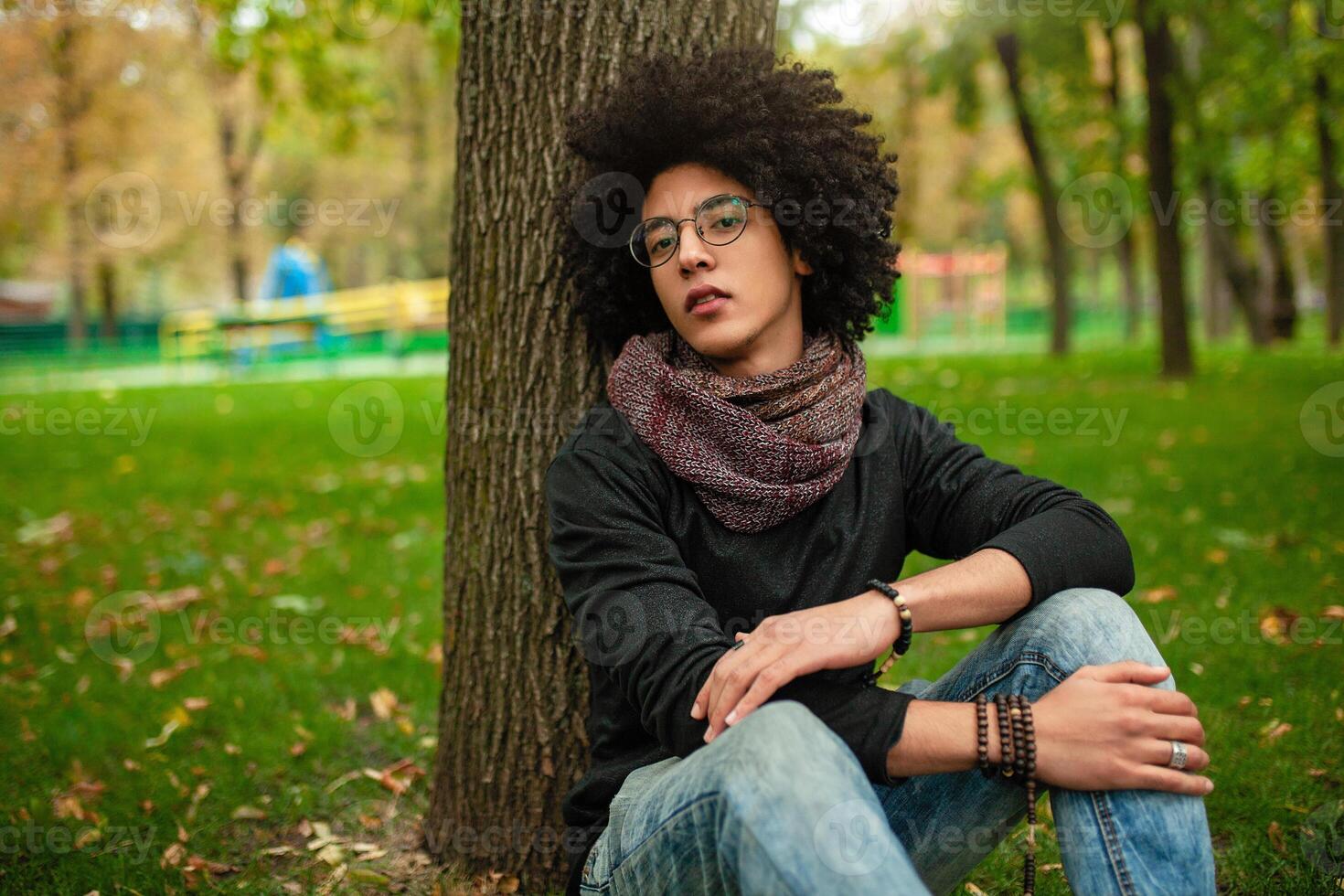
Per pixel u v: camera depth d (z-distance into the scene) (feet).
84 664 12.10
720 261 5.69
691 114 5.85
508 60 7.00
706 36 7.04
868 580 5.59
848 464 5.69
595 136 6.24
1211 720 9.08
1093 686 4.73
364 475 22.95
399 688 11.13
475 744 7.38
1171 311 37.24
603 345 7.08
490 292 7.15
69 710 10.57
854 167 6.05
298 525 18.66
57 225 69.51
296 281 73.26
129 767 9.29
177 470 24.43
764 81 6.11
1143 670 4.80
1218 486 17.84
